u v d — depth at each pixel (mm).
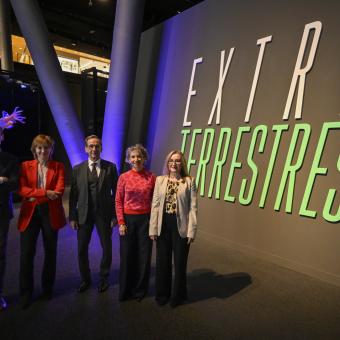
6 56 9148
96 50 12562
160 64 6109
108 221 2957
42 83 6113
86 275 2963
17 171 2605
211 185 4730
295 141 3631
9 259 3752
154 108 6203
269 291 3035
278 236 3789
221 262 3787
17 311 2582
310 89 3527
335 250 3244
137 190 2648
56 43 11648
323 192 3369
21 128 8195
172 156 2611
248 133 4230
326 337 2326
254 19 4223
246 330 2391
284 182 3723
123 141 5828
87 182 2820
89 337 2266
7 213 2584
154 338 2270
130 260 2742
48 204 2652
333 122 3287
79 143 6172
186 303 2771
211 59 4902
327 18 3393
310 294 2990
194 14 5332
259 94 4109
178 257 2621
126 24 5371
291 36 3756
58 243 4387
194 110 5188
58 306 2672
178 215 2562
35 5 5883
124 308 2656
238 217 4301
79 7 9781
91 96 7145
